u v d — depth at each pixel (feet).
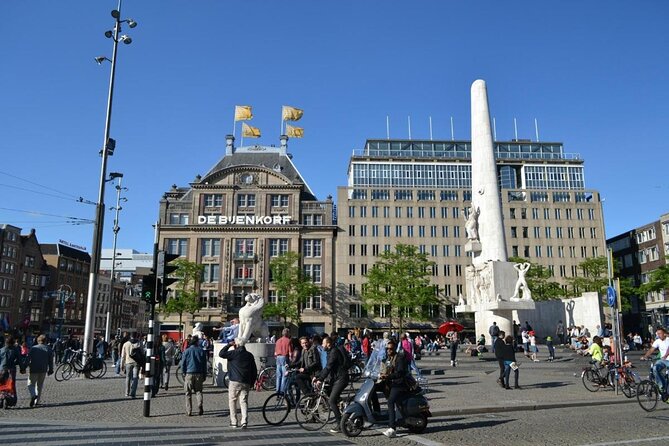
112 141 86.22
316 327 243.60
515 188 287.89
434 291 226.17
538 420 42.78
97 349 105.81
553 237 273.33
